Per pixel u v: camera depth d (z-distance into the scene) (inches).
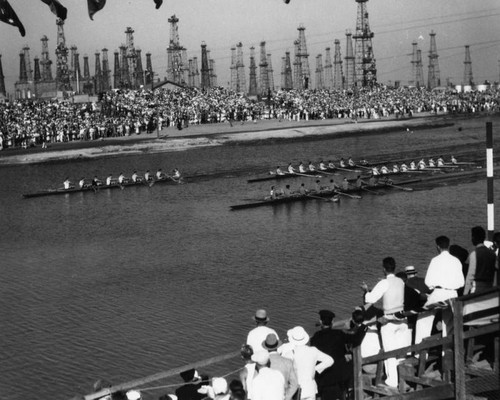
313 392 675.4
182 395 817.5
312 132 6904.5
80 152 5403.5
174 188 3890.3
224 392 727.1
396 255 2175.2
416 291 778.8
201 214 3073.3
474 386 578.6
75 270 2144.4
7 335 1521.9
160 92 7751.0
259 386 607.2
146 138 6097.4
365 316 755.4
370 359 660.7
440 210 2945.4
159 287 1898.4
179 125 6678.2
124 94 7313.0
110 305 1738.4
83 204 3454.7
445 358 621.3
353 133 6988.2
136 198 3582.7
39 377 1285.7
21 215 3191.4
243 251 2320.4
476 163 4458.7
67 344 1454.2
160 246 2454.5
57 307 1736.0
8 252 2443.4
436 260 751.7
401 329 741.9
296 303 1696.6
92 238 2637.8
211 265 2137.1
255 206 3221.0
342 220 2812.5
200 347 1412.4
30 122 6048.2
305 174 4249.5
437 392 623.2
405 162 4685.0
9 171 4790.8
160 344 1437.0
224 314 1625.2
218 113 7431.1
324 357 686.5
